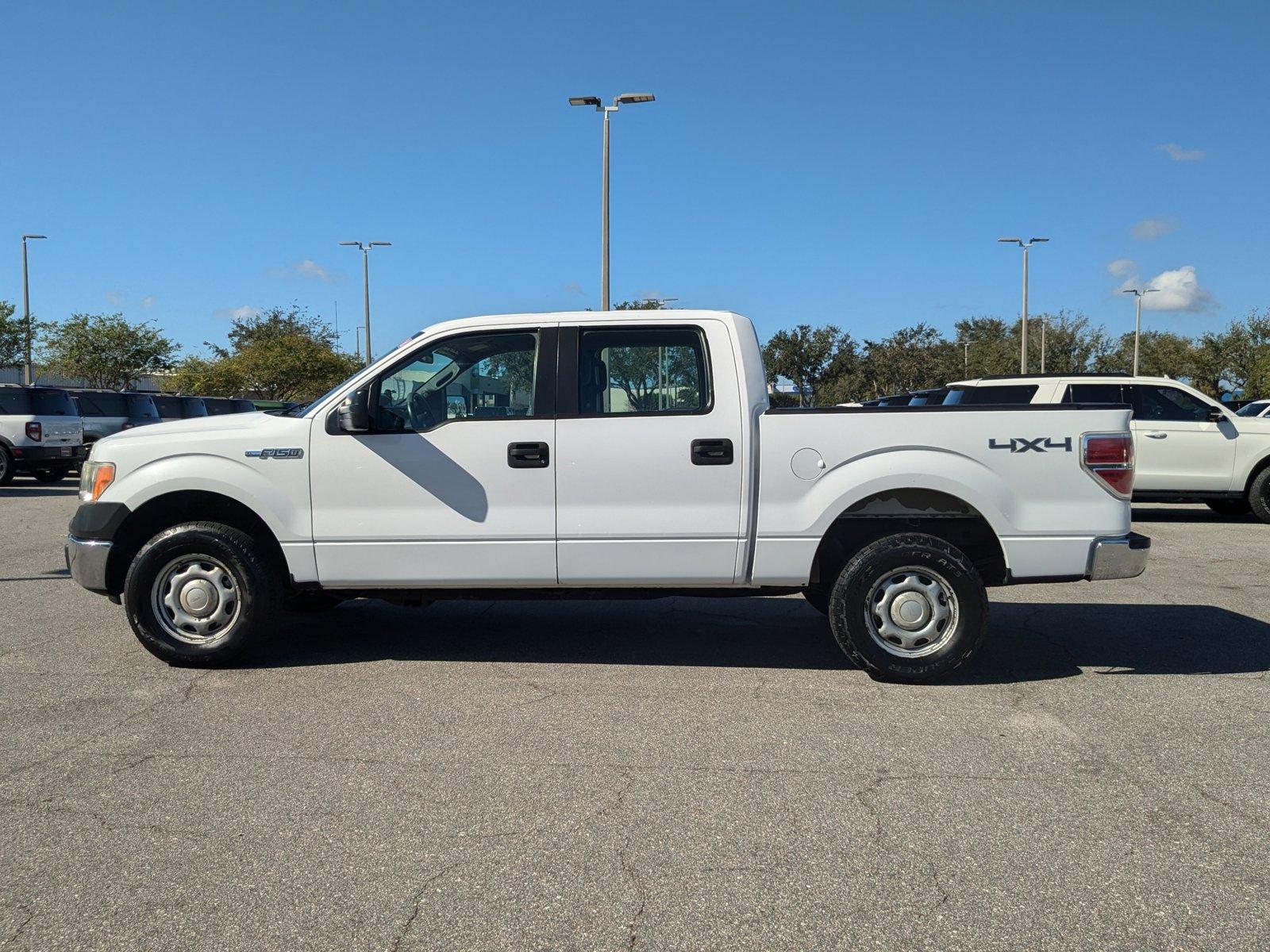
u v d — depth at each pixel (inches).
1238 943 112.8
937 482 208.8
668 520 213.3
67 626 270.5
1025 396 528.1
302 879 127.6
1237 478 509.4
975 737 181.6
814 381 2222.0
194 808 149.4
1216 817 146.6
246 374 1809.8
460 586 220.7
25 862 132.3
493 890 124.7
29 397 725.3
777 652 244.4
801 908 120.4
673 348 216.5
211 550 219.1
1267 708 199.0
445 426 216.5
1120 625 273.9
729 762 168.9
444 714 195.0
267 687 213.2
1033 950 111.3
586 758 170.6
